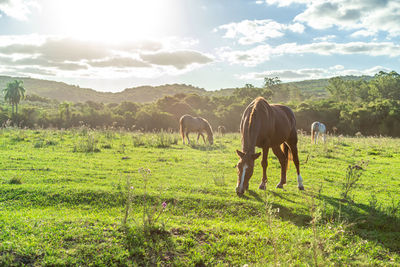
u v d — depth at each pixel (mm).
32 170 7961
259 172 9383
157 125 44219
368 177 9023
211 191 6594
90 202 5594
